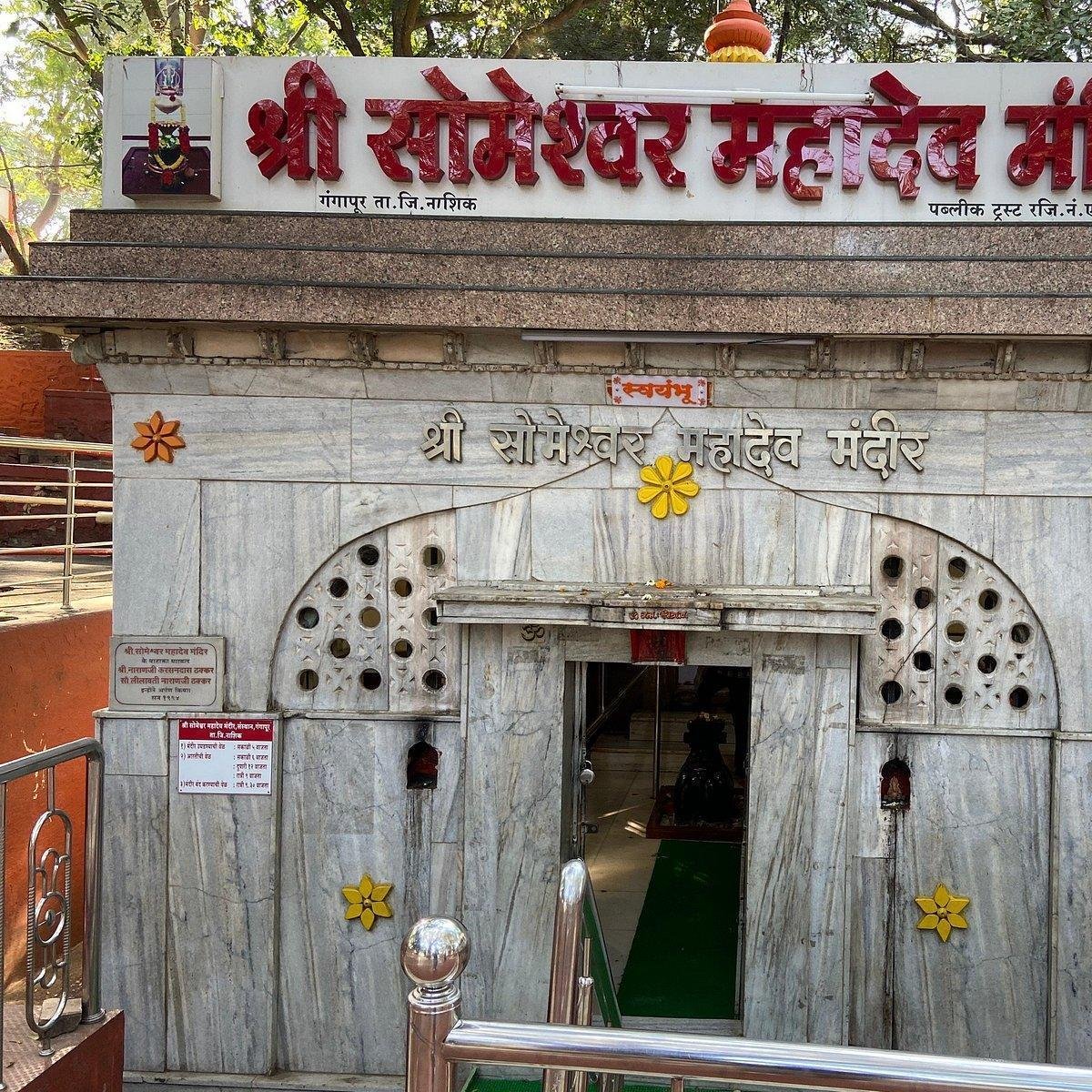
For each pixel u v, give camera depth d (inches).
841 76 199.3
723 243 197.8
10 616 271.0
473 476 208.5
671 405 204.4
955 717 206.7
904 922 206.7
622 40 478.0
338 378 207.3
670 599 195.0
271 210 203.5
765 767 205.9
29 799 250.4
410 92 202.5
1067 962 200.7
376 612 216.7
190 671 212.7
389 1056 213.9
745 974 207.6
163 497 211.9
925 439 201.2
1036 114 195.5
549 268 194.4
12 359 561.9
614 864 310.7
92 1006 151.8
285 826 214.4
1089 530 199.8
